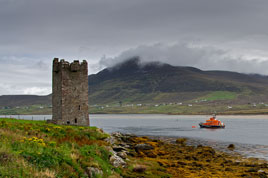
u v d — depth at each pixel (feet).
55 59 200.75
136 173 97.19
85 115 205.67
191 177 106.83
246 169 126.11
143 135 334.44
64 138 113.09
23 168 60.23
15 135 88.79
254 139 288.51
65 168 70.33
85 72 207.82
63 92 194.08
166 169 116.26
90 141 117.50
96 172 77.77
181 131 401.49
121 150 136.87
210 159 154.61
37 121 185.88
